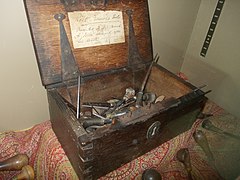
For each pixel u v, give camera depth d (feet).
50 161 1.22
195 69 2.14
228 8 1.71
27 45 1.22
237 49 1.72
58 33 1.15
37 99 1.43
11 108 1.36
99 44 1.31
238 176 1.25
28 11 1.06
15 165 1.20
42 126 1.43
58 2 1.12
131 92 1.48
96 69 1.33
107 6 1.29
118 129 0.91
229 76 1.83
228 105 1.90
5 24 1.10
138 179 1.23
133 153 1.15
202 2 1.90
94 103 1.38
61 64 1.19
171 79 1.40
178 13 1.85
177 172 1.36
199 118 1.60
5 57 1.18
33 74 1.32
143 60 1.52
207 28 1.92
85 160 0.90
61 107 1.01
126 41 1.42
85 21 1.23
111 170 1.12
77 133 0.87
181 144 1.43
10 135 1.41
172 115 1.13
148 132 1.07
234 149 1.43
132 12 1.40
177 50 2.11
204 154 1.43
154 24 1.76
